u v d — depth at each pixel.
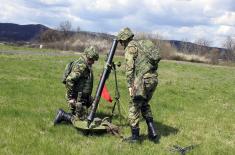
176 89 22.00
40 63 31.27
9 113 11.41
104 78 10.21
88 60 10.53
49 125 10.45
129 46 9.38
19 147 8.54
